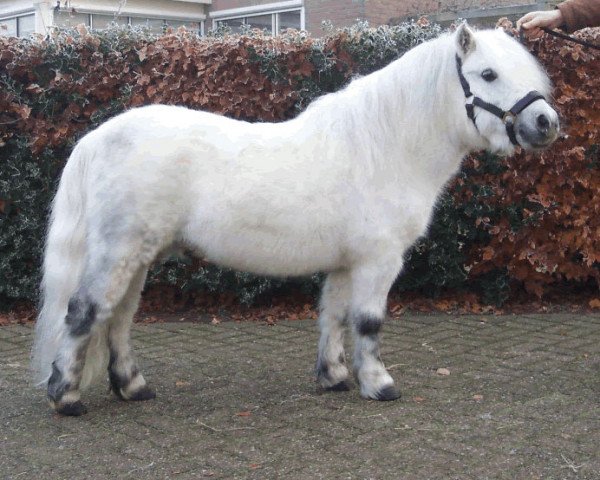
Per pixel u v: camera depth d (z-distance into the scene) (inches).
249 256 150.6
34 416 151.5
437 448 132.6
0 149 246.4
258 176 146.0
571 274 251.1
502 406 154.7
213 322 240.5
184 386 172.7
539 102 139.7
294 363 192.2
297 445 134.6
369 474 122.0
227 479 120.6
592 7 163.5
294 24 561.0
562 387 167.5
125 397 159.9
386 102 151.0
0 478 122.6
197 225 147.2
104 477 122.3
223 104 240.8
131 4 558.6
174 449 133.6
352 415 150.0
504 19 236.1
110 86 242.5
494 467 124.3
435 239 245.9
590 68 236.2
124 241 144.1
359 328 156.9
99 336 153.3
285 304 260.1
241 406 157.4
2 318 246.5
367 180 149.6
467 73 146.8
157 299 261.6
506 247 248.5
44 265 152.1
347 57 239.5
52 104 242.7
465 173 241.3
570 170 243.8
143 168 143.6
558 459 127.4
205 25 609.6
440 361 191.3
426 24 242.1
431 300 258.4
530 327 227.0
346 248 152.6
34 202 245.0
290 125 155.6
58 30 246.1
